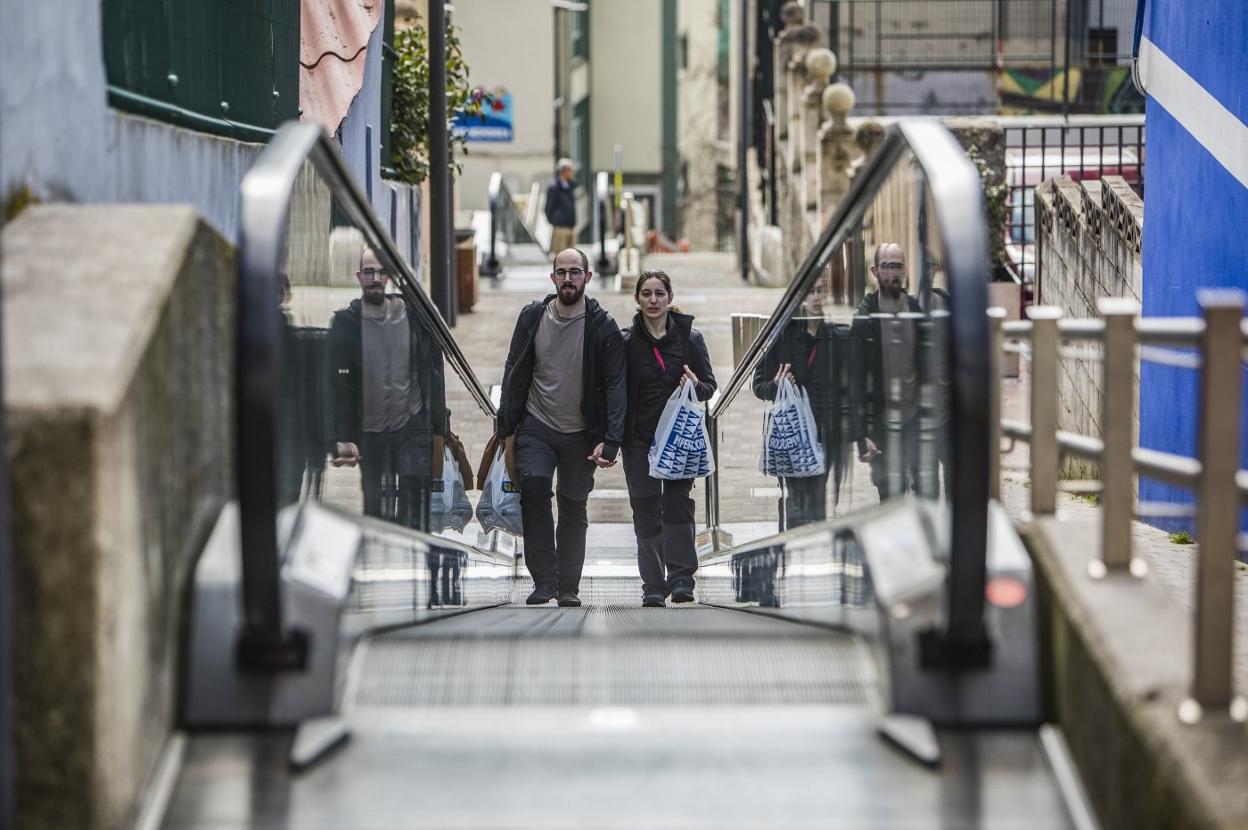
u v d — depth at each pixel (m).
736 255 86.56
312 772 12.75
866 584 15.34
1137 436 29.73
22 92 14.65
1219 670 11.55
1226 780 10.53
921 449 15.79
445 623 20.56
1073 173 59.38
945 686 13.73
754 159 80.69
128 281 12.90
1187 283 26.47
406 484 21.92
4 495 10.64
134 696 12.06
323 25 32.88
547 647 15.27
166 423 13.07
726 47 140.25
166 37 19.78
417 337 22.88
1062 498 31.39
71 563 11.30
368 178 40.72
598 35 163.25
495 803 12.23
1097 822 12.27
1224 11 24.30
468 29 126.12
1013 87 73.69
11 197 14.39
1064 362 34.81
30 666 11.32
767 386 26.44
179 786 12.52
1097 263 33.66
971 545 13.24
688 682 14.59
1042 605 14.27
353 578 14.74
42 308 12.47
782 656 15.13
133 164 18.00
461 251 62.69
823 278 21.86
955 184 13.70
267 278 12.57
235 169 23.05
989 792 12.57
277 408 13.64
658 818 12.02
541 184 121.75
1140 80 29.28
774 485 25.97
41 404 11.24
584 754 13.09
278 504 13.98
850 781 12.69
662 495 28.91
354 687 14.30
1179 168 26.89
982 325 13.04
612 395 27.09
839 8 74.56
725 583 28.03
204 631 13.56
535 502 27.52
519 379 27.55
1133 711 11.60
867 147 60.62
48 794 11.38
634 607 27.31
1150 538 26.23
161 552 12.91
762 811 12.15
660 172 165.25
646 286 27.67
